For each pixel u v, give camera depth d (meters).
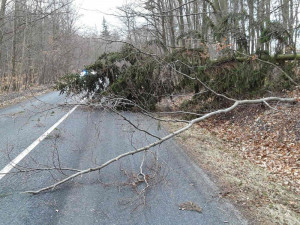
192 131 7.64
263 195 3.93
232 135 7.39
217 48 7.21
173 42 13.40
